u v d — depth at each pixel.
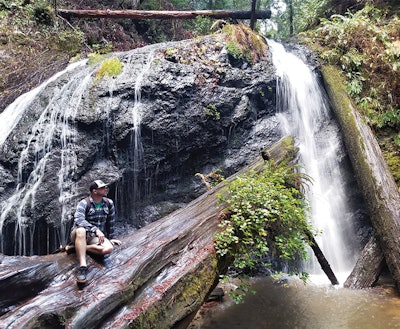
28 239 6.41
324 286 6.27
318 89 9.16
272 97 8.73
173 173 7.77
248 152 8.07
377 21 10.24
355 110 8.04
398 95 8.46
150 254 4.19
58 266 3.84
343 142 8.09
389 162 7.67
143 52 8.59
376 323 4.81
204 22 13.53
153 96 7.63
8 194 6.60
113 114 7.31
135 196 7.41
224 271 4.88
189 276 4.18
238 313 5.29
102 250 3.98
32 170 6.82
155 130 7.41
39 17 11.16
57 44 10.70
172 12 11.73
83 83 7.84
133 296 3.72
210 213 5.18
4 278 3.50
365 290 6.03
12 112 7.77
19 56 9.74
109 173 7.07
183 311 3.91
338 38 9.70
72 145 7.01
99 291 3.52
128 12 11.77
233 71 8.44
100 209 4.17
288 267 7.04
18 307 3.31
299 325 4.86
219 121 7.95
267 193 5.04
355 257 7.48
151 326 3.59
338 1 12.40
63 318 3.19
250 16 11.72
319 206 7.61
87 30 11.96
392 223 6.16
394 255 5.98
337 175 7.90
